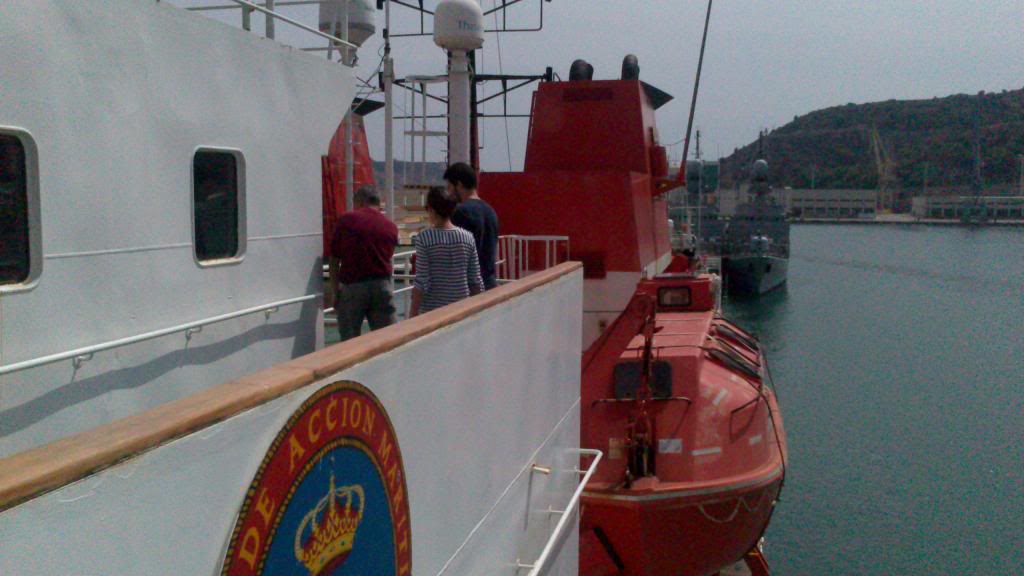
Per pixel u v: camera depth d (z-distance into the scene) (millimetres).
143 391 4051
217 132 4520
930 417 26938
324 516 2248
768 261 62781
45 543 1390
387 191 8516
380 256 5703
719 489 8609
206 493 1766
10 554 1329
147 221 4023
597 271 10883
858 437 24578
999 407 28141
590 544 8648
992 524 17438
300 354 5520
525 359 4324
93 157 3676
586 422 9039
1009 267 82312
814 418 27078
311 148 5500
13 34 3260
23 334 3377
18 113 3297
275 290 5188
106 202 3758
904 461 22125
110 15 3721
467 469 3447
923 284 69000
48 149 3445
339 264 5785
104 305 3777
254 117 4852
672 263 16375
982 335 44031
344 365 2314
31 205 3395
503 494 3998
